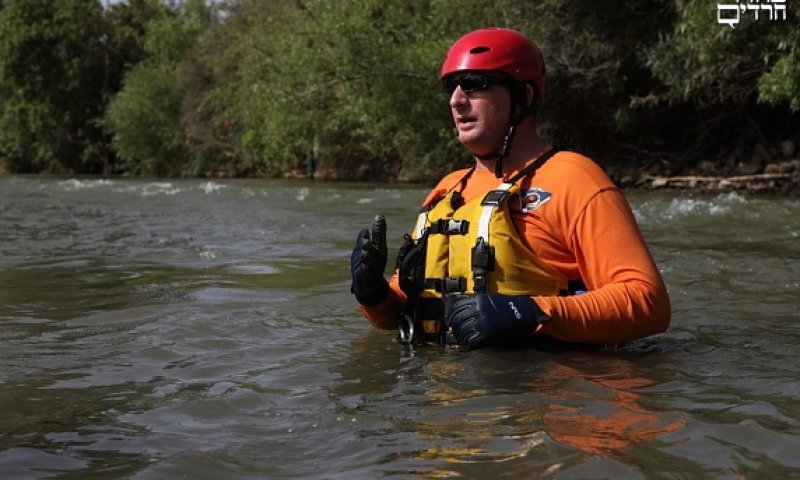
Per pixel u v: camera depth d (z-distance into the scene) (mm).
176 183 20750
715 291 4395
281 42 21969
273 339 3275
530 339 2975
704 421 2123
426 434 2062
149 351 3090
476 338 2846
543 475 1758
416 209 10852
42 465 1917
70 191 16891
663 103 17094
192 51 33531
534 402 2320
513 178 3041
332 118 20281
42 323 3652
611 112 17078
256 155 27312
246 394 2484
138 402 2430
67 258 5973
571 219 2926
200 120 31688
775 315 3744
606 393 2418
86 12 38625
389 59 17750
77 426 2215
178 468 1878
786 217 8750
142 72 35156
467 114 3115
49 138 38438
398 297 3303
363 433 2090
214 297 4258
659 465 1812
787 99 12773
